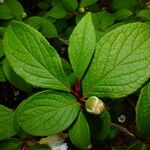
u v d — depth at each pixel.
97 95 0.20
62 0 0.41
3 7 0.37
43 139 0.26
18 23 0.19
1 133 0.24
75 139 0.22
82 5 0.41
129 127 0.45
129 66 0.19
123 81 0.20
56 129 0.20
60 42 0.42
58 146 0.26
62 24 0.44
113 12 0.45
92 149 0.42
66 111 0.20
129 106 0.46
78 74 0.20
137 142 0.24
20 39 0.19
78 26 0.20
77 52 0.20
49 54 0.20
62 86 0.20
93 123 0.25
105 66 0.20
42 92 0.20
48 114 0.20
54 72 0.20
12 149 0.25
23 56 0.19
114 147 0.25
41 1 0.49
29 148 0.25
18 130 0.24
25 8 0.51
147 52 0.19
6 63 0.28
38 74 0.20
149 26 0.20
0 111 0.24
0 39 0.31
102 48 0.20
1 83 0.43
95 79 0.20
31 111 0.20
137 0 0.44
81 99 0.21
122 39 0.20
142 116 0.21
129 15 0.40
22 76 0.19
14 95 0.43
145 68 0.19
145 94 0.21
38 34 0.19
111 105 0.36
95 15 0.38
